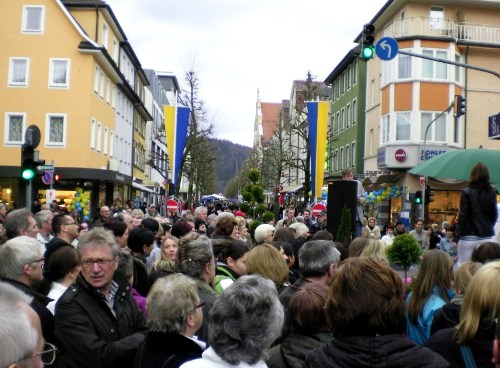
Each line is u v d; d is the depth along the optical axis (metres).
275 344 4.32
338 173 52.41
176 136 18.14
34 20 34.84
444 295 4.79
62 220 8.17
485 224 8.12
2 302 2.10
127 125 50.25
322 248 5.26
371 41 15.38
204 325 4.84
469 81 36.38
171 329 3.69
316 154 18.19
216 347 3.13
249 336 3.11
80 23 37.78
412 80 35.12
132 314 4.72
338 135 53.34
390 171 37.00
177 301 3.71
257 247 5.83
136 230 7.49
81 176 33.72
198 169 56.12
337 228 12.55
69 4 37.53
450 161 8.43
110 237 4.66
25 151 13.60
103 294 4.55
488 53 36.59
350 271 2.98
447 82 35.19
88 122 34.56
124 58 47.53
